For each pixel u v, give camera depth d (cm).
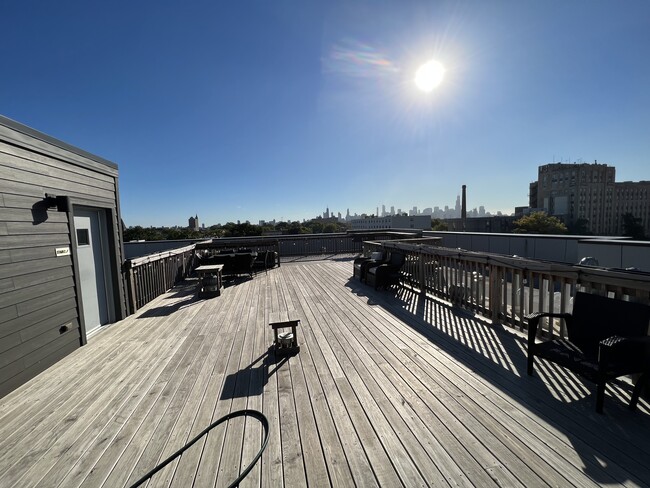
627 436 175
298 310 480
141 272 544
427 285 536
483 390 232
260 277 792
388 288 609
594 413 198
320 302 524
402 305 486
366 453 171
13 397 252
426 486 146
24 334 282
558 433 180
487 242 797
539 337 313
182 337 382
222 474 159
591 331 229
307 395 236
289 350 315
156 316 480
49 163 330
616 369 191
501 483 146
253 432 194
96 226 439
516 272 344
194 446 183
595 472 150
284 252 1261
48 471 168
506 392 228
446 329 371
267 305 519
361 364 286
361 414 208
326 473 157
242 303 540
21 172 290
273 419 207
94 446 188
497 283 373
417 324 394
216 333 392
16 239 279
